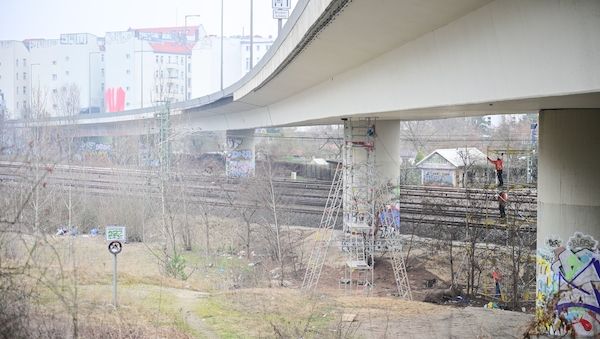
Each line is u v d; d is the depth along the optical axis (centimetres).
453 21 1622
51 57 14700
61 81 14712
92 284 2225
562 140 1878
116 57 14575
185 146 7125
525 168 4972
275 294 2306
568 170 1875
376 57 2345
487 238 3372
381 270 3362
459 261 3453
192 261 3628
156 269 3123
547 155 1923
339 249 3772
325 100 3231
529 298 2891
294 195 5341
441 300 2881
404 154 8975
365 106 2552
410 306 2278
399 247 3406
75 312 1382
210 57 15338
